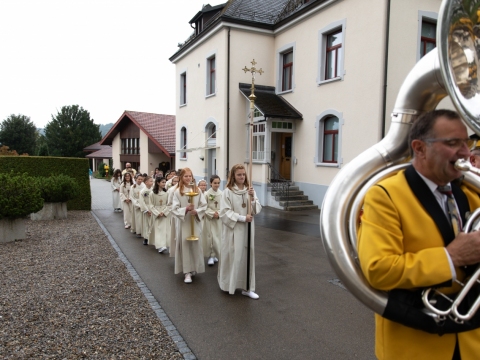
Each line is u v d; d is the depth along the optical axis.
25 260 6.32
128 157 31.64
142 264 6.43
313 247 7.63
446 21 1.37
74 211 13.25
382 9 10.48
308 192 13.62
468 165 1.39
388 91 10.69
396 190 1.53
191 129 18.92
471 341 1.52
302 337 3.68
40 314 4.05
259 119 14.23
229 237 4.80
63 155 52.53
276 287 5.19
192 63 18.52
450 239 1.48
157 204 7.35
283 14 15.48
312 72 13.28
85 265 6.07
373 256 1.44
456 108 1.36
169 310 4.34
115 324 3.86
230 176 4.83
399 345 1.59
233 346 3.48
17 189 7.81
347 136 11.81
